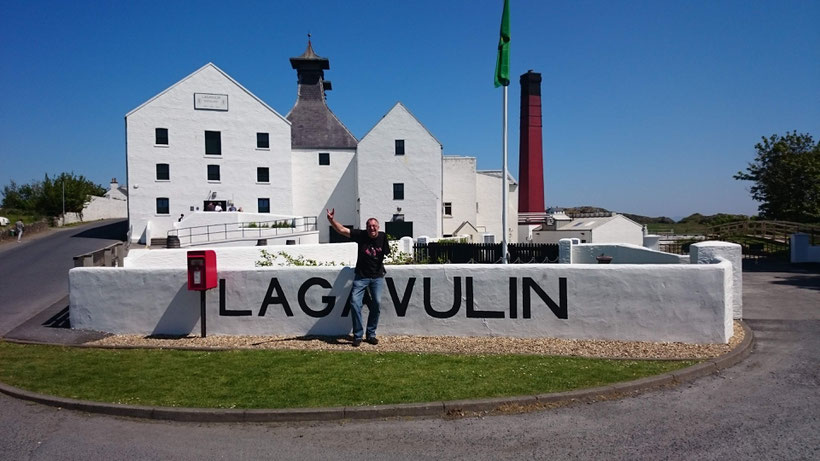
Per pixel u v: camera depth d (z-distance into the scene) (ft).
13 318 38.19
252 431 18.62
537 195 168.14
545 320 29.14
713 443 16.84
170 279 32.04
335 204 154.20
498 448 16.92
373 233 28.66
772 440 16.94
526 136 168.76
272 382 22.47
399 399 20.30
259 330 31.22
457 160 165.48
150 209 132.98
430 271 29.86
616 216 143.33
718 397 20.85
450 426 18.66
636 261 47.88
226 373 23.85
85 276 32.94
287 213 143.84
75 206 200.13
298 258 59.16
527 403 20.21
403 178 144.25
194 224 108.58
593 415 19.34
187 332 31.86
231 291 31.35
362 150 144.56
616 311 28.53
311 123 159.12
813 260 73.67
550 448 16.81
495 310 29.50
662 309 28.12
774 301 41.70
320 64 166.20
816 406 19.69
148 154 132.98
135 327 32.30
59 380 23.43
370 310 28.63
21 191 212.23
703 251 34.35
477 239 159.63
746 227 104.22
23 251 94.07
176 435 18.38
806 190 108.37
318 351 27.14
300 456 16.61
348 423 19.13
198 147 136.46
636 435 17.60
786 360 25.58
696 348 26.84
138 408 20.01
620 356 25.72
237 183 139.54
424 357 25.72
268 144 142.61
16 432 18.71
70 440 18.02
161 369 24.71
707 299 27.73
